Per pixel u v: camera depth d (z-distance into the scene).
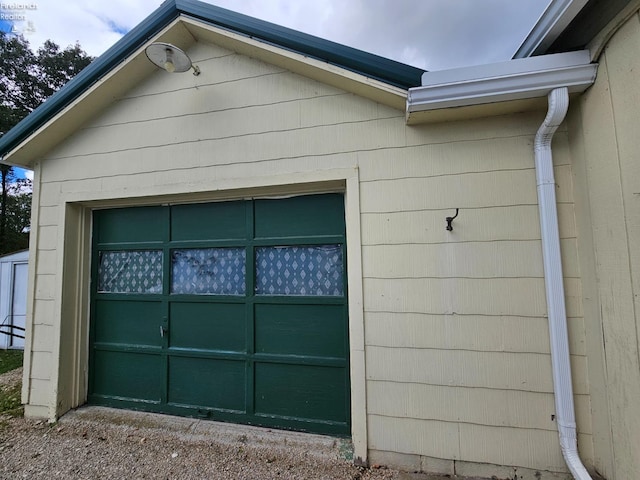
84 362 3.10
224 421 2.69
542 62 1.86
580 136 1.94
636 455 1.57
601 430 1.82
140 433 2.62
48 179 3.18
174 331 2.90
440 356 2.18
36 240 3.14
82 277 3.15
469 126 2.24
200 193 2.79
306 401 2.55
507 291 2.11
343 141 2.46
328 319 2.56
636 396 1.57
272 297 2.67
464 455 2.09
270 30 2.41
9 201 17.50
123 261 3.15
